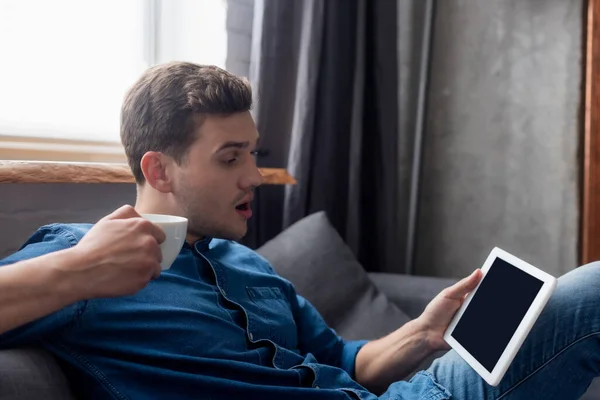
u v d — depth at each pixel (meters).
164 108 1.03
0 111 1.44
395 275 1.82
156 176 1.05
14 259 0.84
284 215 1.84
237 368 0.94
